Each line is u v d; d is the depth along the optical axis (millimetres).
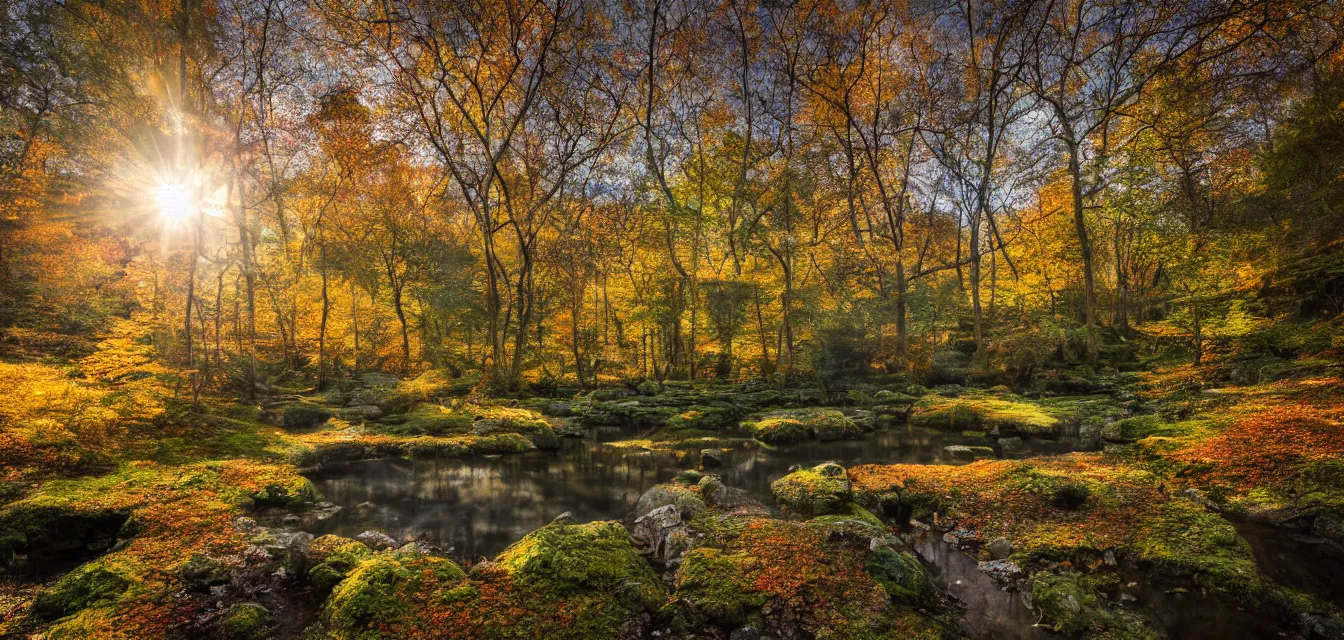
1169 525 6953
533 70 28141
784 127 37875
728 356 36781
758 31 35781
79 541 7238
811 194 34812
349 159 31078
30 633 4992
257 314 27656
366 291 34875
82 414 10531
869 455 13336
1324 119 13844
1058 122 32594
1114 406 17438
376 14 27297
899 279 29469
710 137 38594
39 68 24891
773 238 32156
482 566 6102
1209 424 10695
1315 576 5926
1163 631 5090
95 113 23500
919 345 28703
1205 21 8711
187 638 4938
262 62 27906
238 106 27844
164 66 23250
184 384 16250
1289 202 17969
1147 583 6008
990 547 7078
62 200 22031
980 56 32188
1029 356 25859
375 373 33500
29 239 20562
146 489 8523
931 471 10414
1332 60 12242
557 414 22078
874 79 34875
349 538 7645
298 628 5316
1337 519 6746
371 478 11648
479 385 26312
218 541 6902
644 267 37906
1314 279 16875
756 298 31578
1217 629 5152
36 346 17406
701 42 36281
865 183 37156
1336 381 11211
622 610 5379
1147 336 28891
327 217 32656
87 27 22953
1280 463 8180
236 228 27859
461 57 28125
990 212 37375
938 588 6105
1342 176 13750
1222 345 18312
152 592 5605
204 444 12031
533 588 5617
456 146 31781
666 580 6316
